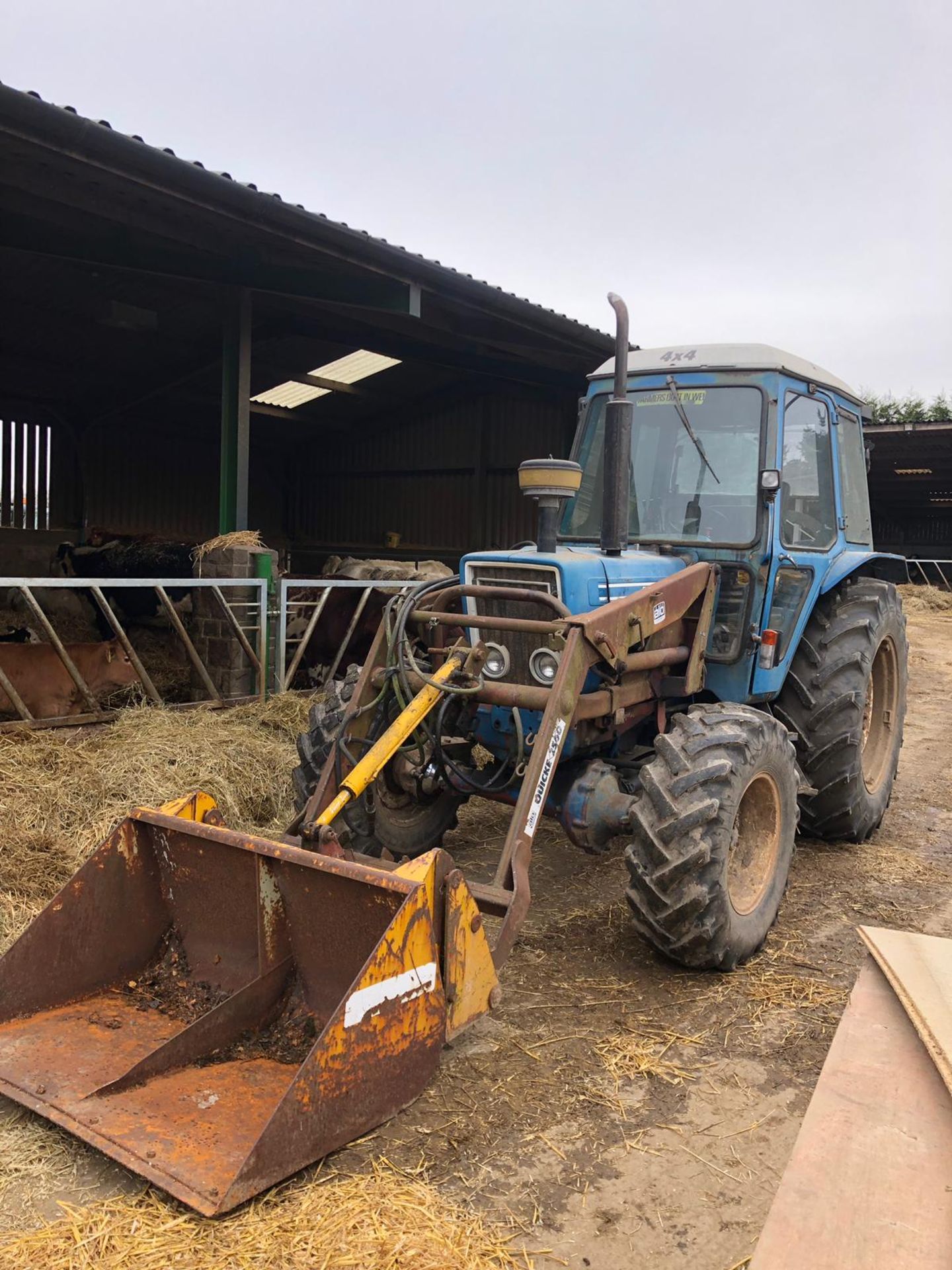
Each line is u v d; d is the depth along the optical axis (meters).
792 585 4.21
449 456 12.87
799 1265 1.52
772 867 3.52
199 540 9.87
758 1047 2.88
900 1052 2.12
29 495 11.52
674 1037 2.92
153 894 2.97
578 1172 2.31
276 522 14.74
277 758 5.09
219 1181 2.06
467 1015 2.63
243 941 2.84
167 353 10.48
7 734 4.82
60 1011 2.73
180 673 6.88
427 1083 2.52
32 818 4.09
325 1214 2.10
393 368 11.62
